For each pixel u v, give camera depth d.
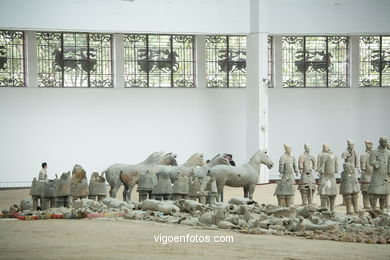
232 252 21.22
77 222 29.38
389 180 33.66
